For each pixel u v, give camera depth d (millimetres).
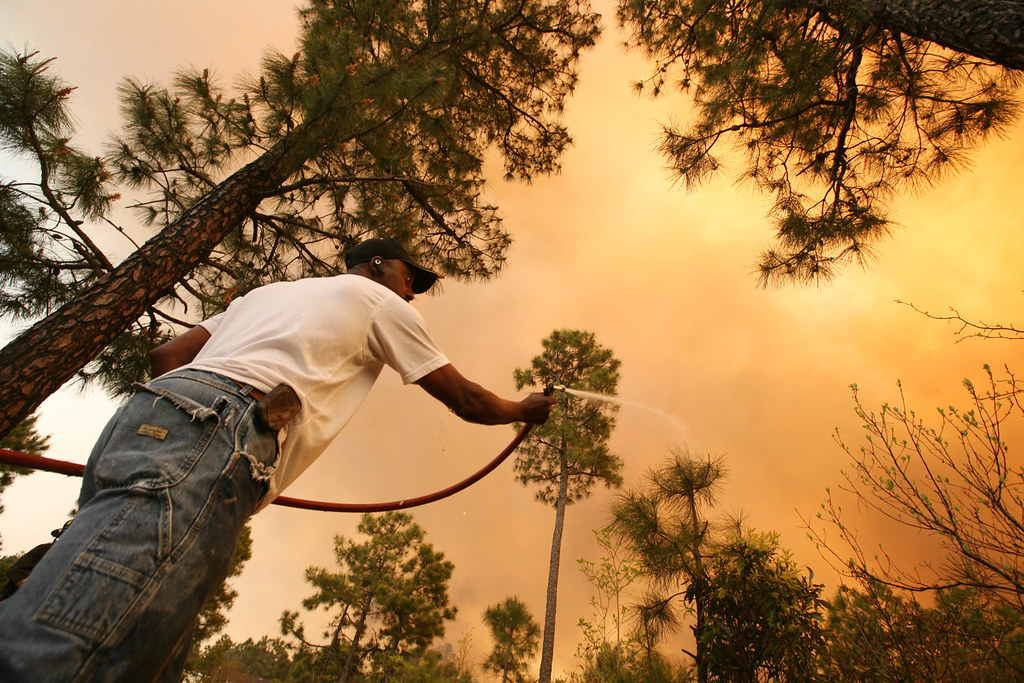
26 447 7215
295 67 3500
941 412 2316
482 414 1159
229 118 3824
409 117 4430
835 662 3223
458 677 10766
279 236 4367
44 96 3094
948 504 2240
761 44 4223
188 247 3420
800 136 4531
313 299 1003
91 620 572
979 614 2758
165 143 3887
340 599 16219
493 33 5984
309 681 16062
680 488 4293
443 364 1078
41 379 2709
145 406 762
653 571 4238
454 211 5152
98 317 2967
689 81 5465
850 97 4109
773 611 3420
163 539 643
